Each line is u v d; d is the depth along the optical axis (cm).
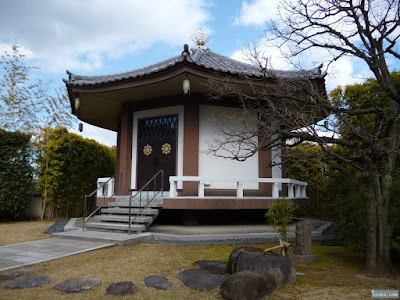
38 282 430
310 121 502
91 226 857
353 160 506
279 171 1185
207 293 400
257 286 373
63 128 1313
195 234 783
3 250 629
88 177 1370
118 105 1201
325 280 461
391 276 475
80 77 1098
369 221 501
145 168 1103
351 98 812
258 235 805
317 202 1405
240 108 1072
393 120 504
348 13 519
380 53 519
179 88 977
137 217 842
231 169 1043
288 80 577
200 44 1295
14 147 1289
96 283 427
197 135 1016
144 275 470
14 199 1255
